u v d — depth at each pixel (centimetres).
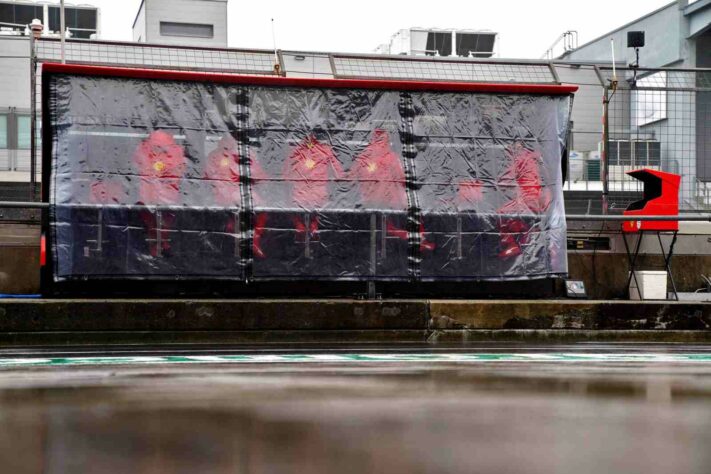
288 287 1244
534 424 565
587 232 1498
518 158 1301
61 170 1170
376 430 542
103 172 1183
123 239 1177
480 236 1273
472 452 486
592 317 1209
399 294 1280
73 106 1188
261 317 1132
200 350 1012
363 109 1266
